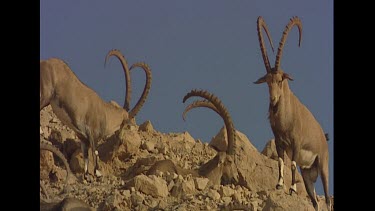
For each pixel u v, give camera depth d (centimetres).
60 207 2556
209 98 3669
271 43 3222
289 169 3538
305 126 3167
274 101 3097
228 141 3497
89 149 3528
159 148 3741
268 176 3444
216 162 3416
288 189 3416
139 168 3412
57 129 3841
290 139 3148
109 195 2888
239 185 3406
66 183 3134
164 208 2761
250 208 2731
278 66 3116
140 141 3669
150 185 2884
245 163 3453
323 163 3262
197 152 3859
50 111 4134
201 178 3036
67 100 3519
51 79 3506
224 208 2739
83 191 3042
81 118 3541
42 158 3306
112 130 3638
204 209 2781
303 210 2733
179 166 3400
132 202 2817
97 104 3597
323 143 3250
